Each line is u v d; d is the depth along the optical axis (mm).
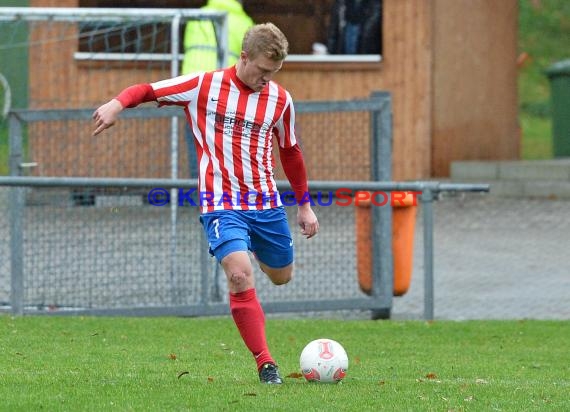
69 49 51562
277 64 19297
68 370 20891
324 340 19844
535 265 39719
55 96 51562
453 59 56969
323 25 55656
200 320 29875
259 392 18031
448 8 56625
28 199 30438
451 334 28016
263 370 19203
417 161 56500
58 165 36188
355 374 21219
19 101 51281
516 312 32562
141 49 50719
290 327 28969
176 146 32344
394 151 56406
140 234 30938
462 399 18016
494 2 57781
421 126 56406
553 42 89562
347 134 36906
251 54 19203
